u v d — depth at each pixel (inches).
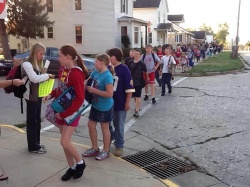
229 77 668.1
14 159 192.9
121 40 1189.7
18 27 915.4
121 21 1186.0
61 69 164.9
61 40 1211.9
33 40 1238.9
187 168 200.7
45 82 195.5
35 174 173.2
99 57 183.0
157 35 1716.3
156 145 241.0
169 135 264.2
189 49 847.7
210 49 1651.1
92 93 188.1
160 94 460.4
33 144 202.2
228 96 437.1
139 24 1277.1
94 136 200.2
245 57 1646.2
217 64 956.0
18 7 898.7
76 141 243.0
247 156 217.6
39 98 199.6
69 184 162.9
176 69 801.6
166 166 203.0
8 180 165.5
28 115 198.5
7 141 226.1
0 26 877.8
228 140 250.7
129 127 286.4
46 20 959.0
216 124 296.0
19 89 188.7
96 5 1155.3
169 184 171.0
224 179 184.9
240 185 177.5
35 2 918.4
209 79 632.4
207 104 385.4
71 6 1179.3
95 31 1172.5
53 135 257.0
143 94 459.5
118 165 189.6
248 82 578.9
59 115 156.0
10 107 362.6
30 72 182.7
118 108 207.2
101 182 166.6
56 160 192.7
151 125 293.3
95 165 188.2
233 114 333.4
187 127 287.0
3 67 633.0
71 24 1190.9
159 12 1752.0
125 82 203.3
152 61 391.5
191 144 242.5
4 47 887.7
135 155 220.4
